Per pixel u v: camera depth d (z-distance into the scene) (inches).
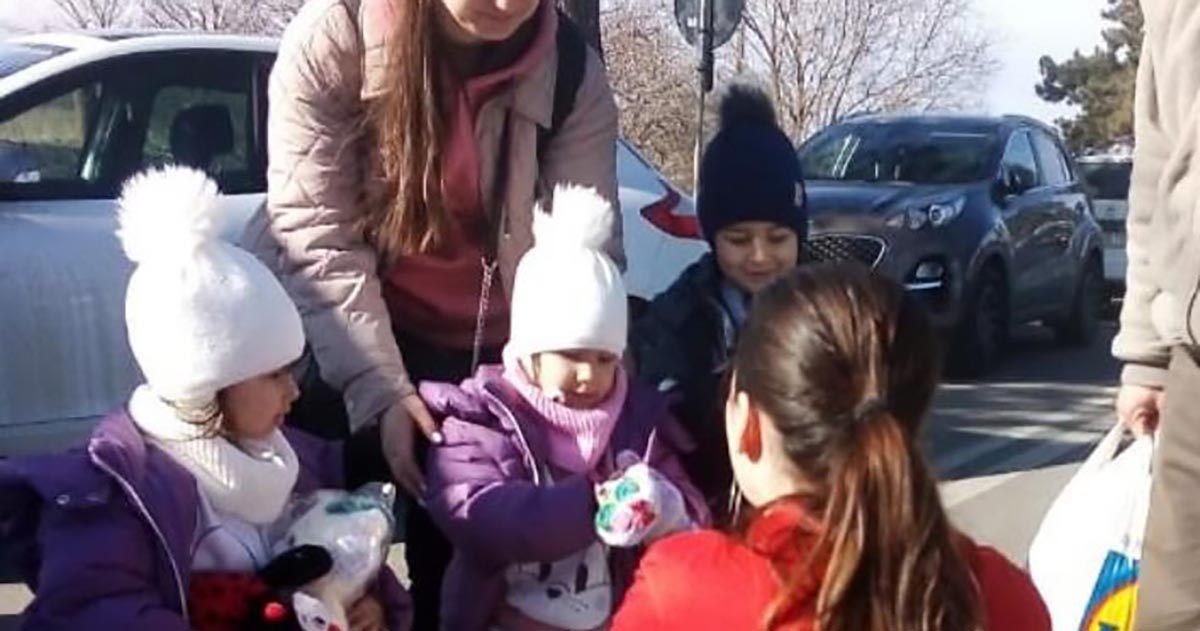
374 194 131.2
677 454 134.0
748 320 96.2
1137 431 144.7
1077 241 513.7
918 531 88.4
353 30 129.7
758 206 143.3
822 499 91.0
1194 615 131.6
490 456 125.3
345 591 114.2
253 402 113.1
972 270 442.6
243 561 112.5
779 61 1206.3
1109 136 1813.5
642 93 1013.8
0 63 256.5
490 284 137.3
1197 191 128.6
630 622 93.7
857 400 90.4
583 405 128.3
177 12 995.3
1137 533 142.7
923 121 492.1
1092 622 143.5
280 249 131.1
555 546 121.4
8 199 243.9
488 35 129.7
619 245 134.8
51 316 241.0
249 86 266.2
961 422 385.1
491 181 135.3
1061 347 522.6
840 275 94.9
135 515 107.5
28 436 239.3
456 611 128.8
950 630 88.4
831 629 88.4
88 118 253.4
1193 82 129.8
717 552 93.5
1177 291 131.0
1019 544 272.7
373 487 121.9
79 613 105.0
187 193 112.0
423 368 138.5
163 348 109.9
